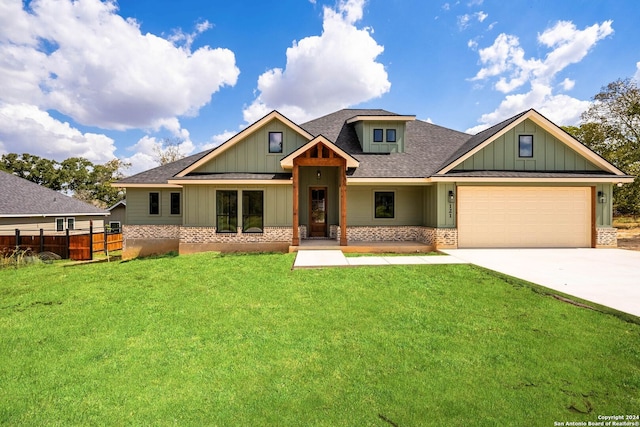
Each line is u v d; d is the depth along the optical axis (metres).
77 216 25.38
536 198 14.68
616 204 23.00
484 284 8.20
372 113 21.09
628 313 6.00
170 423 3.44
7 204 21.08
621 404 3.63
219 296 7.70
